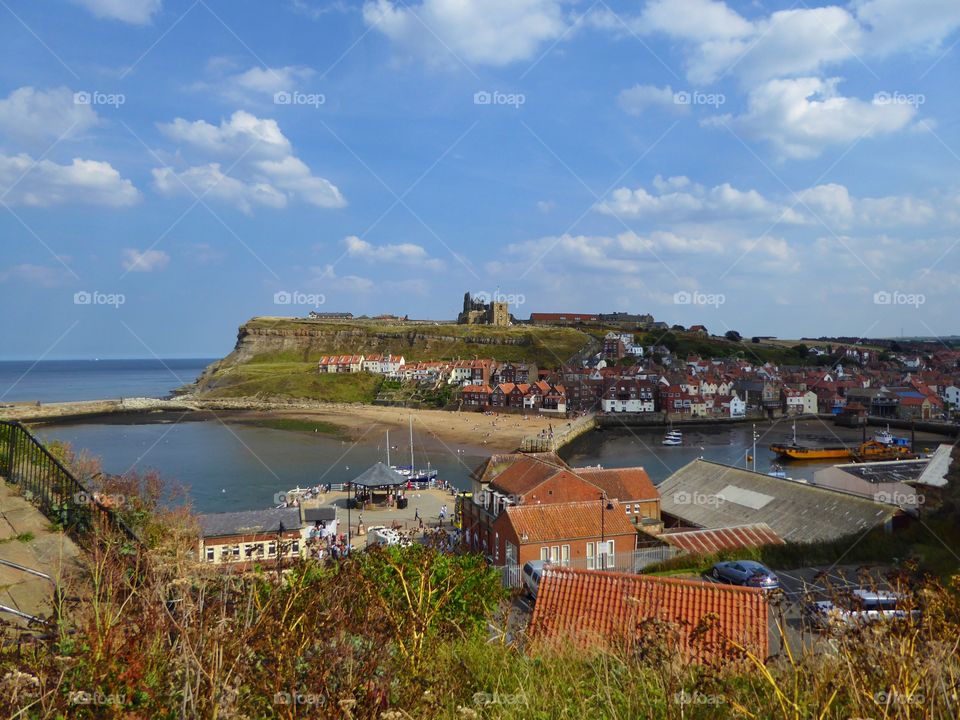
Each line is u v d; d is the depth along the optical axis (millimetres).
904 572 5801
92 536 7828
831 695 4590
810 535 34125
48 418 137250
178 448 99125
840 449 98500
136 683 4168
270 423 131750
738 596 12633
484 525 39781
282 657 4484
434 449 102812
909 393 134625
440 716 5207
